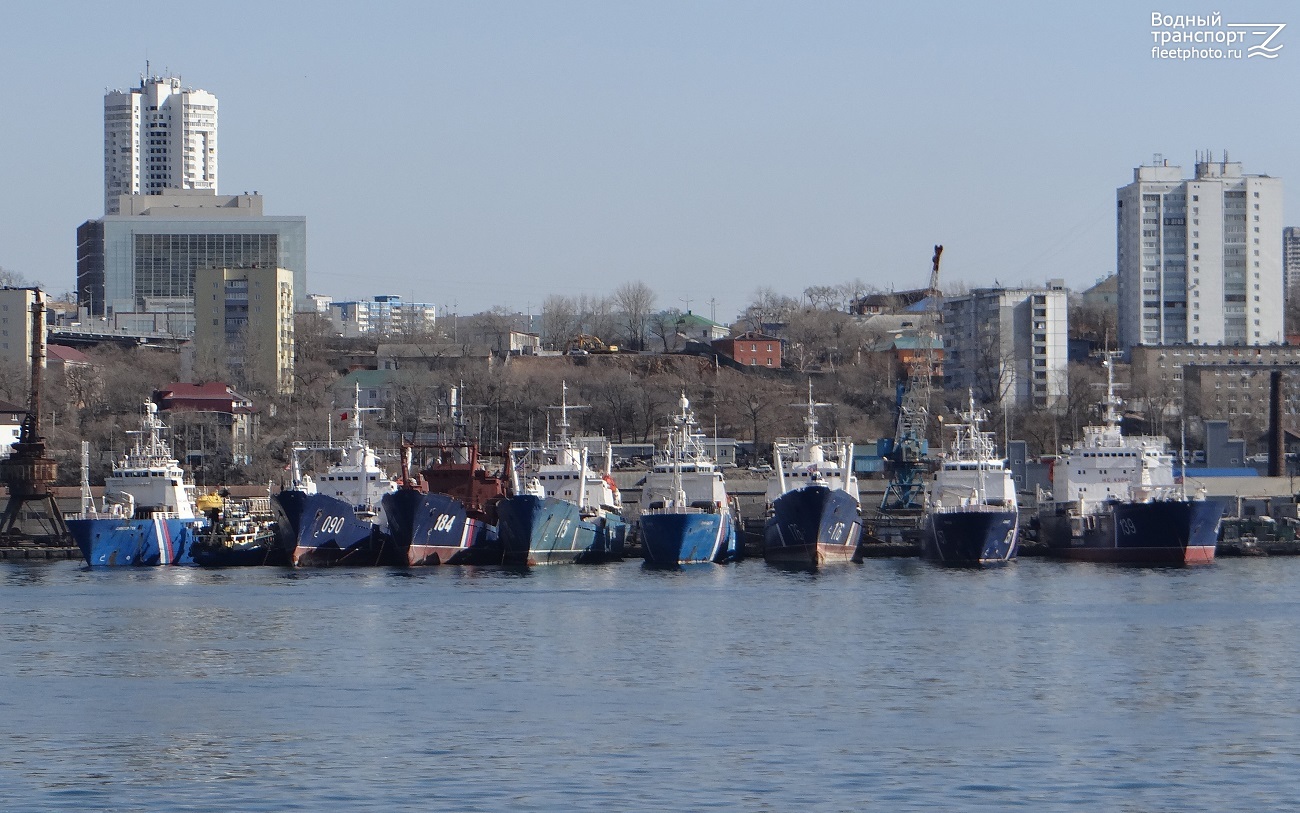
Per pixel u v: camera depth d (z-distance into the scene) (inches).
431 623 5285.4
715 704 3882.9
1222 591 6284.5
